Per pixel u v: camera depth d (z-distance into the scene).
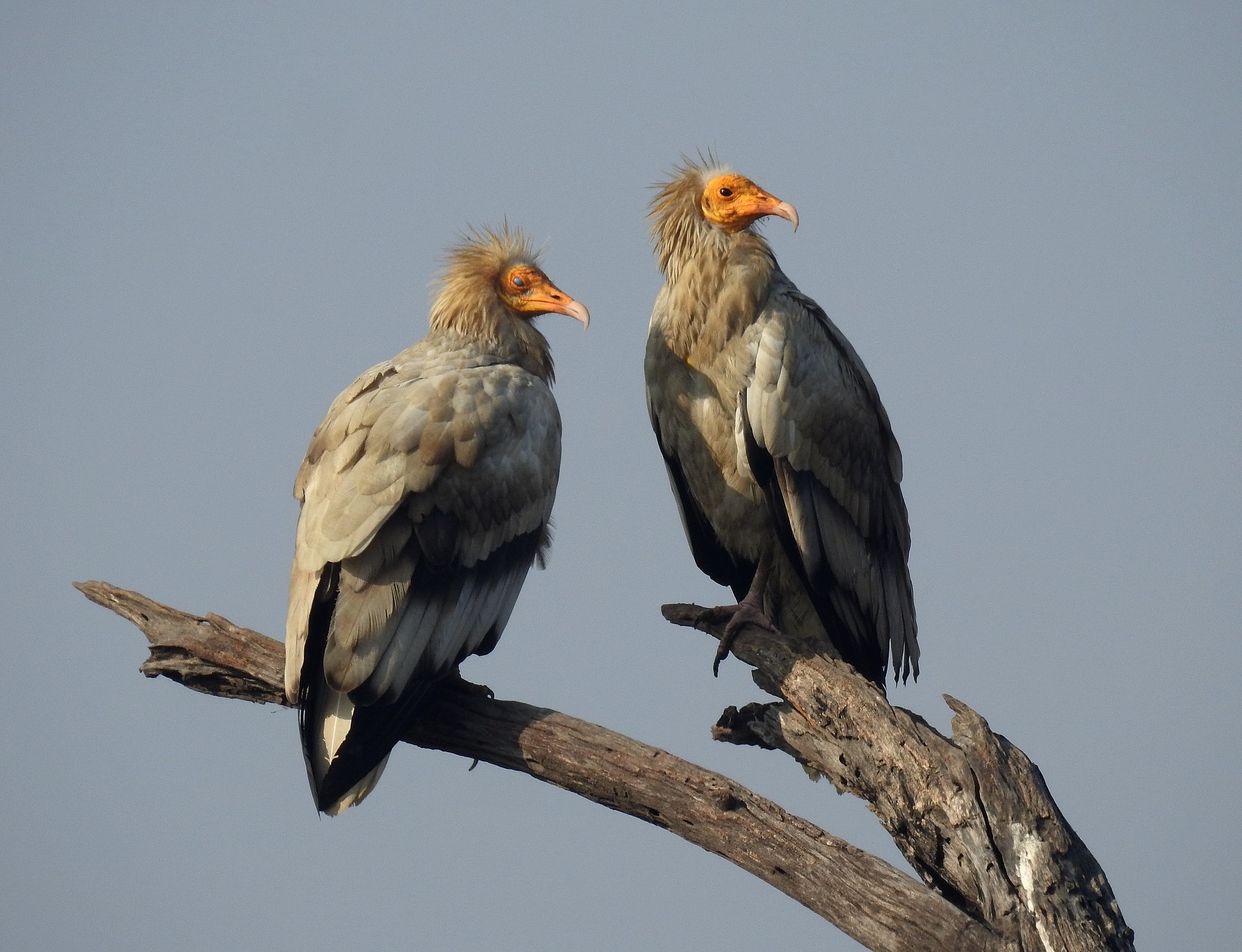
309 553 11.07
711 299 13.72
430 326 13.85
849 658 14.38
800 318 13.91
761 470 13.70
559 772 10.74
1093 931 9.37
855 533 14.19
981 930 9.52
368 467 11.34
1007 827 9.88
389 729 10.78
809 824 10.16
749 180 14.05
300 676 10.69
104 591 12.13
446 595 11.39
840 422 13.91
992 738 10.40
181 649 11.70
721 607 13.44
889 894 9.72
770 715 11.78
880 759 10.57
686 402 14.02
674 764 10.51
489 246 14.00
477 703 11.20
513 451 12.17
